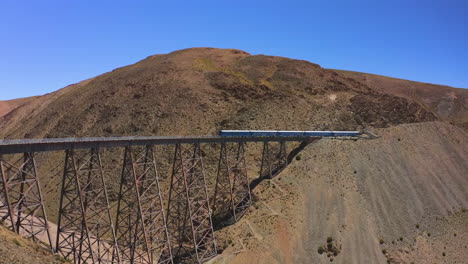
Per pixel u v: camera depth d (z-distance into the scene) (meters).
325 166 58.34
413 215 56.00
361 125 72.94
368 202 54.75
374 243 49.16
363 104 79.62
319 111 75.12
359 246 47.81
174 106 77.56
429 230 54.72
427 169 65.00
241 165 57.75
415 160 65.94
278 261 42.97
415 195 59.31
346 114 75.69
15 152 25.89
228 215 49.50
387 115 76.50
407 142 69.44
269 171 55.50
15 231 26.64
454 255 51.97
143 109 78.44
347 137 66.25
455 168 67.81
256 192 52.22
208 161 61.16
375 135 68.69
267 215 48.59
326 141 63.03
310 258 44.44
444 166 67.25
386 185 58.81
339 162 59.75
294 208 50.28
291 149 62.84
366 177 58.78
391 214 54.50
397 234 52.00
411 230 53.56
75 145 30.48
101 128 77.31
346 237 48.34
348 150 62.69
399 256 48.59
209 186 55.62
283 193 52.34
